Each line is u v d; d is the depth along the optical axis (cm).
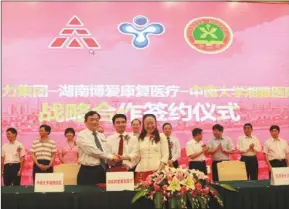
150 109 562
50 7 562
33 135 551
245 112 579
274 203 316
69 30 562
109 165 367
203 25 582
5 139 546
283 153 576
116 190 300
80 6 566
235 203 309
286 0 588
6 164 543
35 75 554
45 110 553
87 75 559
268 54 584
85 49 561
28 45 556
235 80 579
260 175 578
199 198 289
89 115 374
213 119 573
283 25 584
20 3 559
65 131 553
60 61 558
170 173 292
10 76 551
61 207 291
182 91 569
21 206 289
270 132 579
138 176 351
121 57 564
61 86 556
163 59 569
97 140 375
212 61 577
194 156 557
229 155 571
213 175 566
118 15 569
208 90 573
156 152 354
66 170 393
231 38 582
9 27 555
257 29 584
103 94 559
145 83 564
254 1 584
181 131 565
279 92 583
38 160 536
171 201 284
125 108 559
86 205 292
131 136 400
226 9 586
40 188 300
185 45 574
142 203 294
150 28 571
